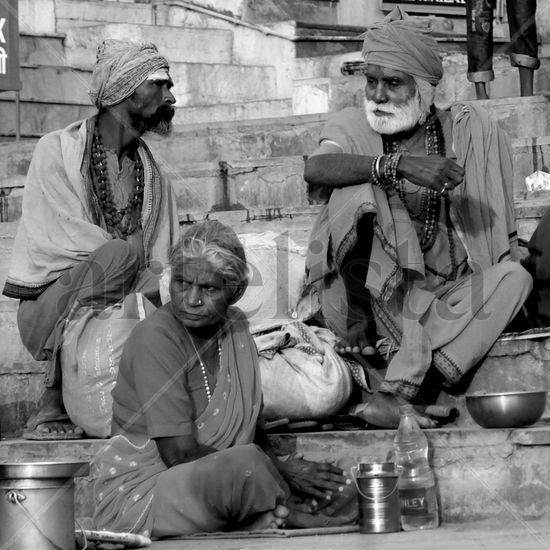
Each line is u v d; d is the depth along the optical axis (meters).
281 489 7.06
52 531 6.48
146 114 8.90
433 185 8.03
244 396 7.38
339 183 8.25
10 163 12.39
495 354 8.20
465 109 8.61
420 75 8.39
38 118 13.76
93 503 7.74
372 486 7.06
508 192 8.65
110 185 8.87
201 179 11.64
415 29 8.44
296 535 6.98
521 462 7.46
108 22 15.30
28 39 14.27
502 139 8.68
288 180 11.39
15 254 8.70
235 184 11.55
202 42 15.46
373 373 8.32
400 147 8.53
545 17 15.05
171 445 7.09
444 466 7.52
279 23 15.46
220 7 15.97
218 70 15.16
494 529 7.13
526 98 11.84
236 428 7.29
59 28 14.91
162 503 7.00
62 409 8.56
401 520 7.25
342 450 7.75
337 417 8.29
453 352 8.08
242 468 6.91
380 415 8.01
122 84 8.80
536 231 8.75
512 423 7.63
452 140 8.53
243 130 12.48
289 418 8.05
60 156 8.82
